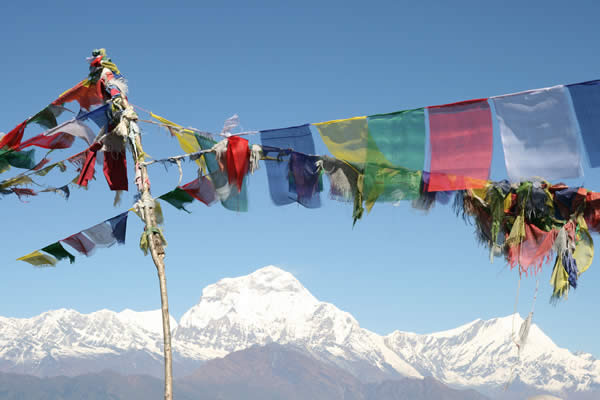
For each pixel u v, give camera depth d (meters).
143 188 10.21
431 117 8.73
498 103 8.43
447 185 8.83
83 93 11.29
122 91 10.82
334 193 9.55
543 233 9.80
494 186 9.41
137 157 10.40
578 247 9.84
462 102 8.52
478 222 9.72
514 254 9.79
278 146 9.63
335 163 9.52
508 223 9.93
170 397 8.92
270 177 9.82
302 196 9.70
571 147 8.24
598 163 8.18
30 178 11.74
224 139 9.80
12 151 11.70
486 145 8.59
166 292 9.64
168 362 9.20
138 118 10.55
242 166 9.77
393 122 8.88
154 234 10.01
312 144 9.52
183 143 10.64
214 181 10.09
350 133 9.08
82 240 10.79
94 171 11.59
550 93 8.21
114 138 10.73
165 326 9.41
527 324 9.39
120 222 10.62
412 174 9.26
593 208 9.78
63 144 11.59
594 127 8.12
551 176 8.34
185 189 10.19
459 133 8.67
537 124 8.33
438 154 8.79
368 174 9.38
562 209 9.83
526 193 9.45
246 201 10.00
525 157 8.39
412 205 9.34
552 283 9.77
